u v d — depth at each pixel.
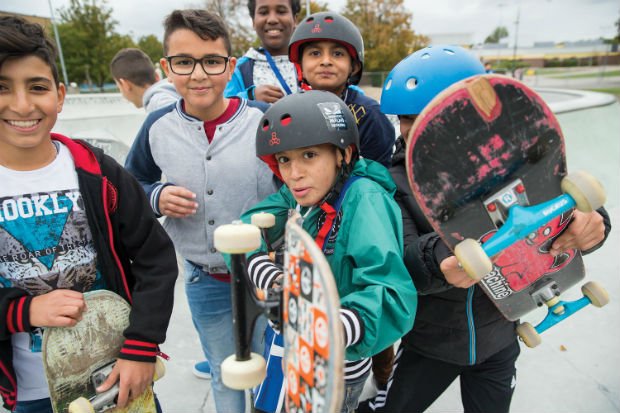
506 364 1.54
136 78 3.81
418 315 1.49
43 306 1.15
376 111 1.97
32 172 1.21
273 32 2.45
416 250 1.28
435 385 1.57
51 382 1.17
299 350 0.78
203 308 1.84
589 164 5.20
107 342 1.28
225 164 1.69
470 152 1.09
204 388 2.35
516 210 1.10
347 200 1.26
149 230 1.37
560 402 2.14
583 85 28.92
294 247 0.79
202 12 1.61
